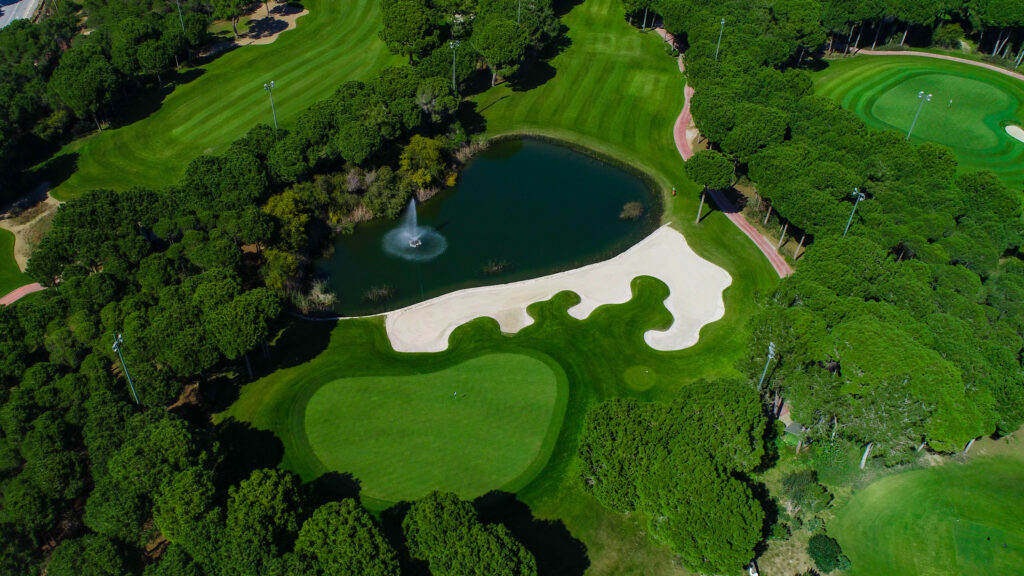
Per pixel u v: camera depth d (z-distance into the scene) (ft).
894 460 220.84
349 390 246.47
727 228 328.70
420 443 227.61
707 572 173.47
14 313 241.14
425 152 353.51
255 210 284.41
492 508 207.72
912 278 246.06
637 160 379.55
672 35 482.28
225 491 196.54
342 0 514.68
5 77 382.83
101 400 208.44
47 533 196.34
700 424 191.42
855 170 305.12
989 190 294.87
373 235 331.57
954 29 494.18
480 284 302.04
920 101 432.25
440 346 267.39
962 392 200.85
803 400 209.05
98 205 278.05
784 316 228.02
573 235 331.36
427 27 417.69
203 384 247.70
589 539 200.23
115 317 236.02
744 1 455.22
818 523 204.03
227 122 386.11
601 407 198.80
